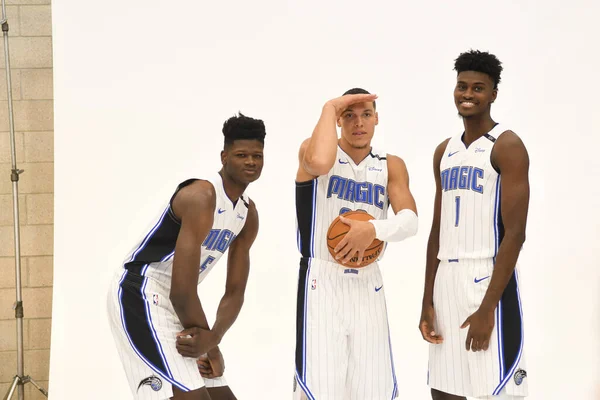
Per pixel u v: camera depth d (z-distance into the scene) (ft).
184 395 8.58
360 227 8.77
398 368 14.30
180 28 14.55
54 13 14.37
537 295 14.48
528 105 14.60
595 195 14.55
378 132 14.61
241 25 14.61
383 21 14.66
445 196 9.53
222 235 9.11
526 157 8.94
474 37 14.62
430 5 14.66
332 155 8.79
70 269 14.23
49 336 15.23
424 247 14.58
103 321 14.21
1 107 15.10
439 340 9.50
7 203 15.10
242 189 9.04
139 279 8.83
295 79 14.61
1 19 14.42
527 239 14.56
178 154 14.47
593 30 14.58
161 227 8.82
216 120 14.56
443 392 9.61
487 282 9.08
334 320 9.11
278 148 14.56
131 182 14.40
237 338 14.34
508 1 14.60
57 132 14.33
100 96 14.42
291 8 14.62
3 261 15.14
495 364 8.96
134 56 14.47
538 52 14.61
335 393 8.99
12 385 13.42
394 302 14.51
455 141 9.64
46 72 15.16
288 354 14.37
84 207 14.32
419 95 14.65
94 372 14.08
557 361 14.34
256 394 14.17
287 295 14.49
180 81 14.53
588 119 14.58
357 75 14.64
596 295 14.46
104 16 14.44
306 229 9.38
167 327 8.74
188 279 8.37
